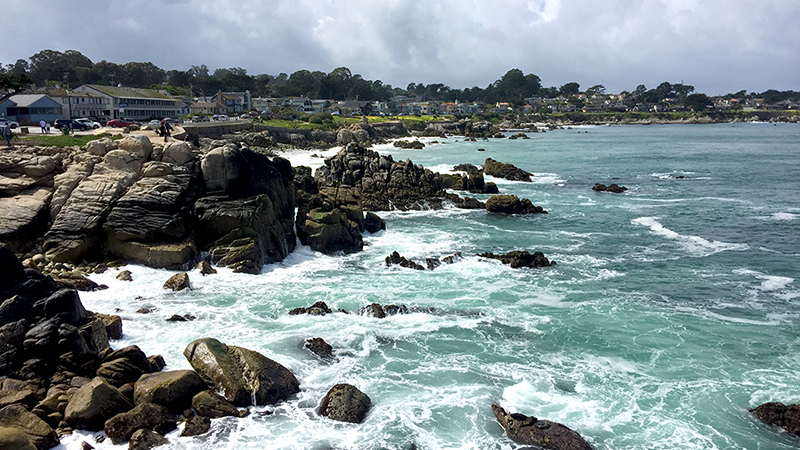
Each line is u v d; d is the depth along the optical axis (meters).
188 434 18.23
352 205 45.84
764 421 20.31
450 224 52.12
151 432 17.81
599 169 94.88
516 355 24.91
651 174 88.12
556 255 41.47
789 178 82.81
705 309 30.78
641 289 34.00
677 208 60.22
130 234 32.91
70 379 19.69
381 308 28.81
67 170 35.41
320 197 43.88
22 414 17.38
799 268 38.50
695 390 22.36
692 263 39.62
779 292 33.62
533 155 118.81
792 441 19.27
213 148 38.56
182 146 36.91
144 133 61.53
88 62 198.75
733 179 82.00
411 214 56.41
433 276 35.50
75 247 31.94
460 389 21.84
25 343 19.86
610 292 33.34
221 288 31.58
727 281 35.69
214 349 21.31
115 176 34.94
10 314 20.27
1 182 33.88
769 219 54.34
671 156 117.69
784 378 23.39
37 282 21.70
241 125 111.50
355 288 32.78
